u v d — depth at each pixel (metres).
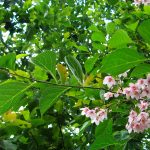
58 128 0.61
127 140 0.48
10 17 0.97
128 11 0.99
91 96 0.54
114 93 0.50
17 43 1.03
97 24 1.15
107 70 0.33
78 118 0.64
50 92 0.34
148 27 0.31
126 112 0.51
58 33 1.00
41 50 1.00
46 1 1.00
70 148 0.62
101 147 0.44
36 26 0.97
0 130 0.53
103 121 0.49
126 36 0.38
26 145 0.57
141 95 0.45
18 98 0.34
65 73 0.37
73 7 1.18
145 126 0.47
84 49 0.76
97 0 1.29
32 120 0.56
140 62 0.33
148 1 0.47
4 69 0.34
